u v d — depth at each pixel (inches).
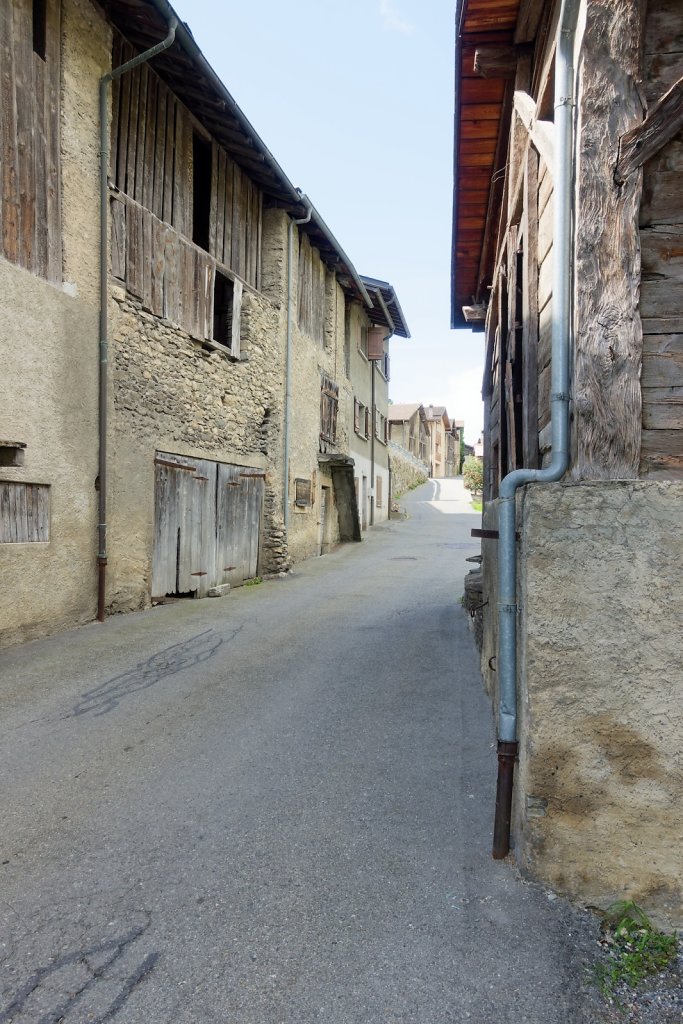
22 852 106.0
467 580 265.6
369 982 79.0
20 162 222.8
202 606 315.0
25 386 225.3
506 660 105.7
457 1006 75.5
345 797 124.2
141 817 116.7
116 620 271.7
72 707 172.1
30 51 227.8
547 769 93.7
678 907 89.4
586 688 92.0
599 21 96.9
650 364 97.7
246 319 397.1
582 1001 76.6
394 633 257.1
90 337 259.1
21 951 83.8
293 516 476.7
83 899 94.1
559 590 92.9
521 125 164.9
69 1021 73.1
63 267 245.3
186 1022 73.3
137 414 291.4
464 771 135.2
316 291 533.0
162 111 313.6
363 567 472.1
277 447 437.1
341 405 618.5
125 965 81.5
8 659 211.8
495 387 246.4
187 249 331.3
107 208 264.5
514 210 167.5
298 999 76.4
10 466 217.9
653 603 90.1
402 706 173.8
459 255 276.1
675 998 77.4
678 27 97.5
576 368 99.3
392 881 98.2
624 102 97.2
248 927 88.4
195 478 340.8
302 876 99.6
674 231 97.6
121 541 283.1
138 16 265.9
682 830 89.2
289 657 222.4
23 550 227.9
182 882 98.0
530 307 142.2
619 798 91.3
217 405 362.9
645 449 97.3
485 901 93.3
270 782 130.4
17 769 135.6
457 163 210.1
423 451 1866.4
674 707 89.3
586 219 98.2
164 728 158.7
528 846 95.8
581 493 92.4
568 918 90.2
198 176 379.2
